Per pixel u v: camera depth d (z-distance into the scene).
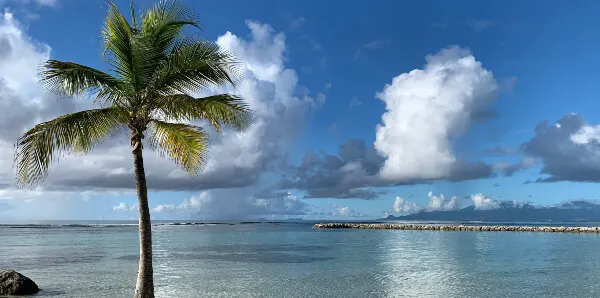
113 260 36.34
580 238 66.94
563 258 37.88
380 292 22.08
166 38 13.66
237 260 37.22
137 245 53.78
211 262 35.56
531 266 32.31
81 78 12.25
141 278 13.21
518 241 60.69
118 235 79.88
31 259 37.22
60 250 46.47
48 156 12.35
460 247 50.88
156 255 41.78
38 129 12.32
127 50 13.00
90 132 13.33
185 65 13.10
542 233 83.12
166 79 13.34
